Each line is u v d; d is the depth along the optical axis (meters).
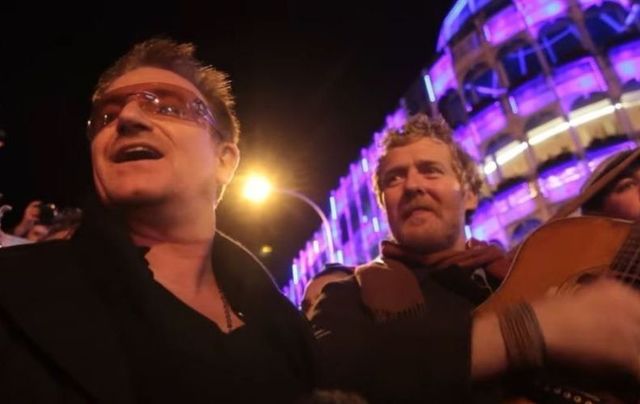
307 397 1.22
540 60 31.84
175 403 1.28
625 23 29.73
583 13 30.92
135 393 1.27
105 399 1.21
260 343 1.53
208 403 1.30
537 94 31.55
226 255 1.73
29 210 3.43
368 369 1.64
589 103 29.94
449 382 1.51
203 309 1.56
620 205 2.53
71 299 1.31
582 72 30.22
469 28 35.56
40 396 1.18
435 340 1.61
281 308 1.67
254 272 1.71
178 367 1.31
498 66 33.59
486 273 2.78
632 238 1.80
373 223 33.34
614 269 1.75
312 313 2.54
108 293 1.37
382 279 2.55
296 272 37.34
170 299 1.41
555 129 30.53
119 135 1.59
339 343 1.88
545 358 1.52
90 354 1.24
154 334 1.33
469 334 1.56
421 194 2.86
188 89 1.72
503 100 32.78
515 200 31.56
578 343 1.50
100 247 1.43
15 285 1.28
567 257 1.86
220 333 1.43
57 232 3.02
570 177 29.73
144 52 1.78
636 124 28.80
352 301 2.53
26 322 1.23
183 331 1.36
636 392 1.50
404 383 1.55
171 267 1.58
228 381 1.34
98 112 1.67
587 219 1.91
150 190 1.54
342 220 36.22
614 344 1.49
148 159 1.58
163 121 1.61
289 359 1.59
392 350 1.65
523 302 1.59
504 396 1.56
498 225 32.19
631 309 1.53
